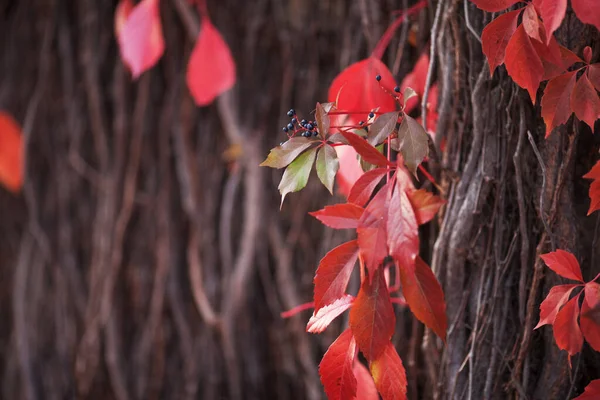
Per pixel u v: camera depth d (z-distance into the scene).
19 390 2.74
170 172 2.50
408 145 1.62
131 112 2.54
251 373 2.38
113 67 2.57
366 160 1.62
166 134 2.49
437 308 1.63
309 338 2.28
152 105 2.51
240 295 2.37
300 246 2.33
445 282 1.76
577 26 1.70
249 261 2.37
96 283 2.56
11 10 2.72
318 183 2.31
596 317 1.64
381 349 1.63
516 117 1.72
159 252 2.50
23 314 2.70
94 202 2.62
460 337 1.76
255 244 2.37
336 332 2.17
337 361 1.66
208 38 2.12
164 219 2.49
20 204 2.74
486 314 1.74
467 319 1.75
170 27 2.47
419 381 1.83
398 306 1.86
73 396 2.64
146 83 2.50
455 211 1.75
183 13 2.41
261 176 2.36
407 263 1.60
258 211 2.35
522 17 1.64
